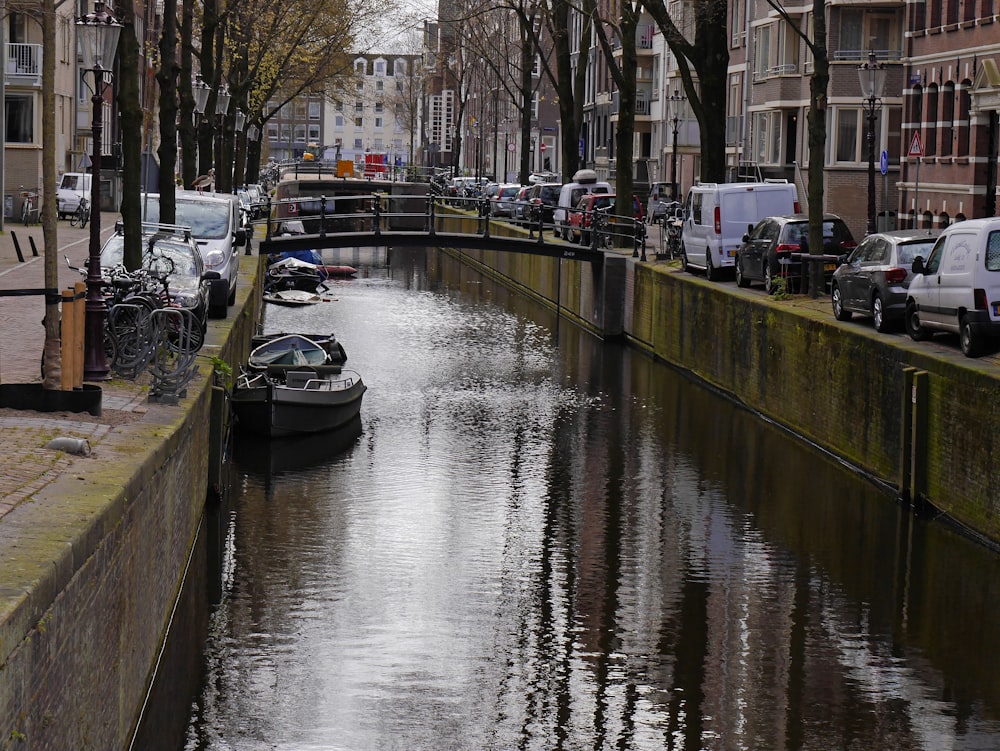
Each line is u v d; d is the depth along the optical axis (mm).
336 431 39688
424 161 184750
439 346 58281
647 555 27875
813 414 37125
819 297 41969
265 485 32656
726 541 28828
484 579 26047
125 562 15820
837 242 43156
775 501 31906
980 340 28547
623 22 62562
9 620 10359
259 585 25000
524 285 80938
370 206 123188
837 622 23891
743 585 25969
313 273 77250
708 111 56500
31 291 21172
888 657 22312
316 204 120438
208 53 56406
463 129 196500
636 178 109375
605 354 56750
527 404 44875
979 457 26672
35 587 11219
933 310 30312
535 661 21891
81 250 52031
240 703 19766
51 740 11883
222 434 28953
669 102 97688
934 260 30781
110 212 81062
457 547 28141
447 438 39281
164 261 31719
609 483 33969
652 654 22344
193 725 18953
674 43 56594
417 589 25281
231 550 27141
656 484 33844
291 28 94812
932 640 23078
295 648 22016
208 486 28828
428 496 32312
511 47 116500
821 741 19109
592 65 126938
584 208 69500
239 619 23203
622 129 63188
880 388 31938
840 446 35094
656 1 56656
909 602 24922
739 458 36438
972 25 59000
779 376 40000
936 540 27906
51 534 13078
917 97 66312
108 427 20094
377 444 38031
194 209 40062
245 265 56375
